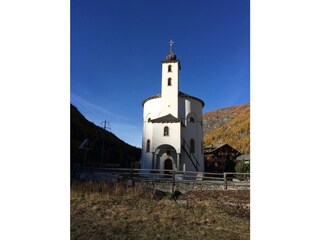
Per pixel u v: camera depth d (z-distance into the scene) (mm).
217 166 34344
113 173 17328
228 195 12594
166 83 24297
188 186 14930
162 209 9523
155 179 15430
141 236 6535
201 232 6973
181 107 24062
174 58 25328
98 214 8398
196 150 23891
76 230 6762
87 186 12453
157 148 22016
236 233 6941
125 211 9000
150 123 24500
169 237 6531
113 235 6500
